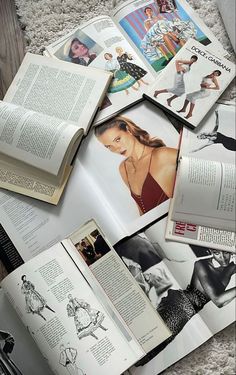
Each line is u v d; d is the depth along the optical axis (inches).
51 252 32.9
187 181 33.7
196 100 36.4
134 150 35.8
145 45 38.3
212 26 38.6
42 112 36.7
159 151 35.7
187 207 33.8
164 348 31.7
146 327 31.9
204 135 35.9
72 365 30.4
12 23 39.6
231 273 32.7
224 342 31.8
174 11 38.9
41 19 39.4
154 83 37.0
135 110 36.7
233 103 36.6
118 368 30.3
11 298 32.0
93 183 35.1
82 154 35.8
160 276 32.9
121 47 38.2
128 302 32.3
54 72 37.6
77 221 34.4
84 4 39.6
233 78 37.1
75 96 36.7
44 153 34.8
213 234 33.5
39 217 34.7
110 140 36.1
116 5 39.7
